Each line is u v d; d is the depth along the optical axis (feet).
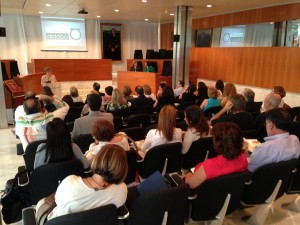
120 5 26.86
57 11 32.53
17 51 37.96
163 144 8.16
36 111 8.79
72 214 4.18
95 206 4.58
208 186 5.89
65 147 6.57
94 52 42.55
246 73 28.22
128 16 36.60
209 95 15.33
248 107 14.35
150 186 5.79
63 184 4.67
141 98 16.14
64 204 4.55
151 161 8.21
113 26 42.88
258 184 6.71
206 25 34.01
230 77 30.37
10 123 18.43
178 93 23.36
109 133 7.36
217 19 31.96
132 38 44.68
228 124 6.24
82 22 40.68
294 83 23.32
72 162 6.50
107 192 4.65
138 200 4.96
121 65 44.65
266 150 6.97
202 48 34.19
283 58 24.11
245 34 30.27
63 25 39.65
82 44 41.42
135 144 9.14
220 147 6.14
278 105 10.57
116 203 4.75
